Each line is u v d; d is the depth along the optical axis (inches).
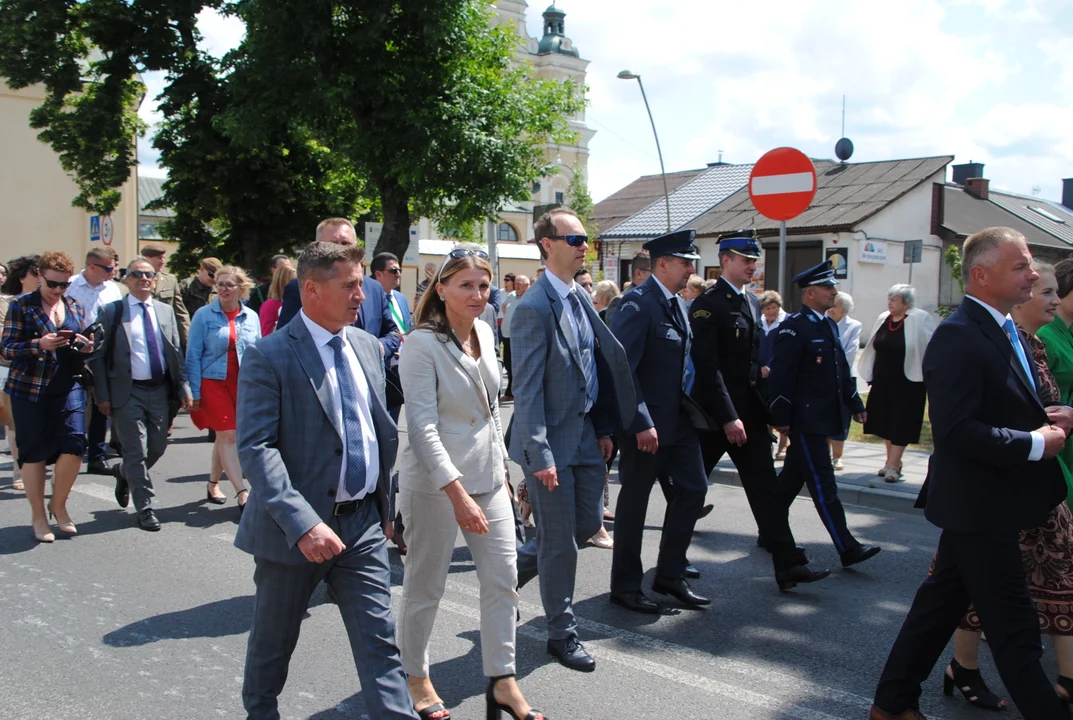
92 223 618.8
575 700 152.1
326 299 118.6
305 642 177.9
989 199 1360.7
